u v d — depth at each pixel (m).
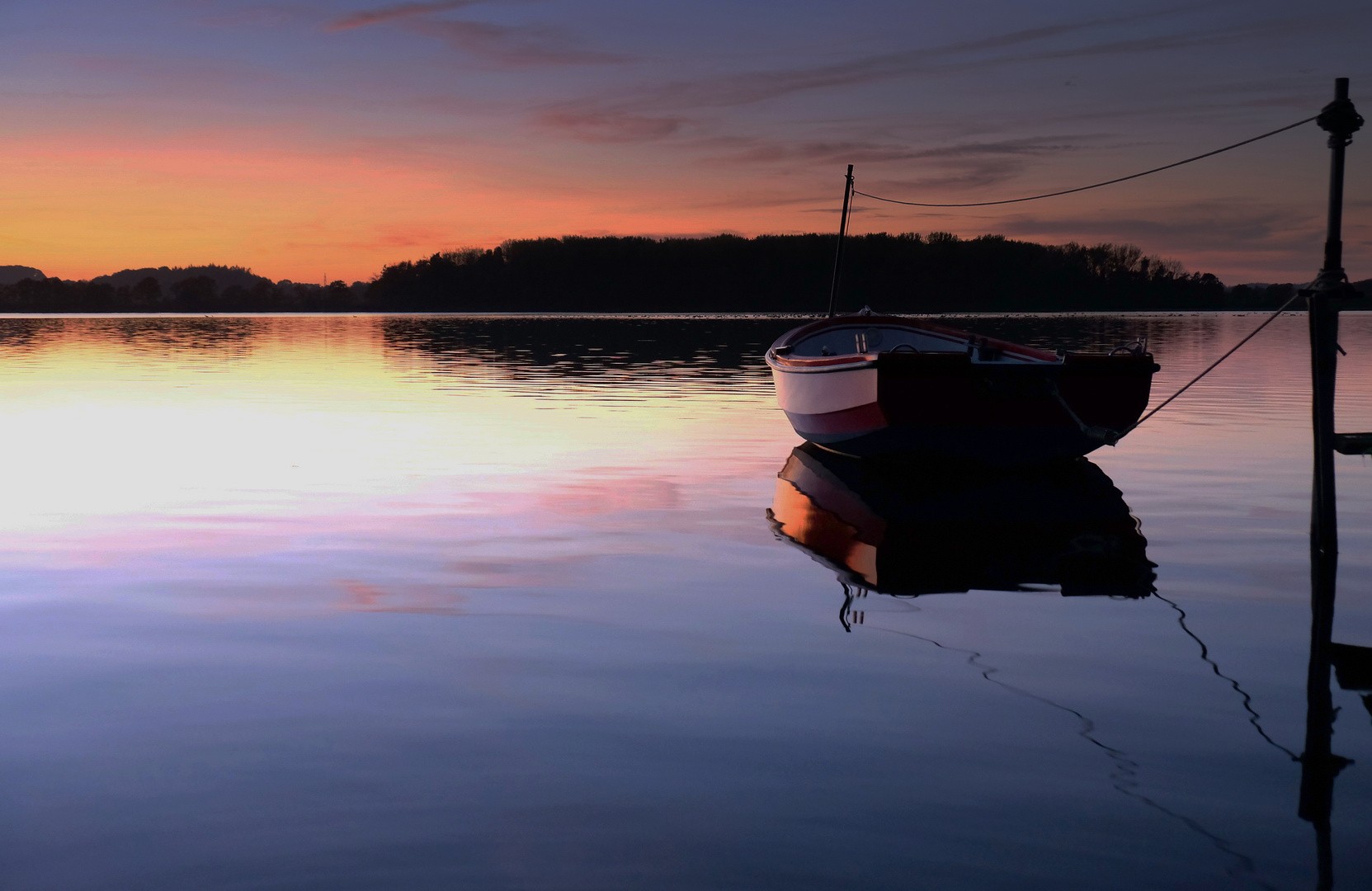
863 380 10.89
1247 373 24.81
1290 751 3.72
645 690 4.35
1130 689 4.39
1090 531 7.98
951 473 11.35
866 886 2.80
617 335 51.62
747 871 2.87
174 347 38.56
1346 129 6.76
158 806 3.26
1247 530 7.95
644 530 7.93
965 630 5.28
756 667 4.66
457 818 3.18
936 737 3.84
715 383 22.31
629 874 2.86
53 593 5.95
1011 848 3.01
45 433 13.41
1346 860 2.94
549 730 3.89
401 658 4.78
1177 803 3.30
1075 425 10.82
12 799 3.31
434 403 17.69
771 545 7.41
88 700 4.21
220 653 4.84
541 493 9.47
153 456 11.54
